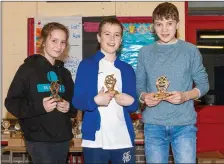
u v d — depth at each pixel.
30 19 3.71
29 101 2.08
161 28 2.04
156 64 2.07
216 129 3.81
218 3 3.77
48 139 2.06
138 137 3.45
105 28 2.08
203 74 2.09
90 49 3.68
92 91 2.02
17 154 3.77
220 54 3.82
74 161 3.76
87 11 3.70
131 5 3.69
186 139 1.99
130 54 3.68
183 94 1.96
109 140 1.99
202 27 3.83
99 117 2.01
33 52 3.71
